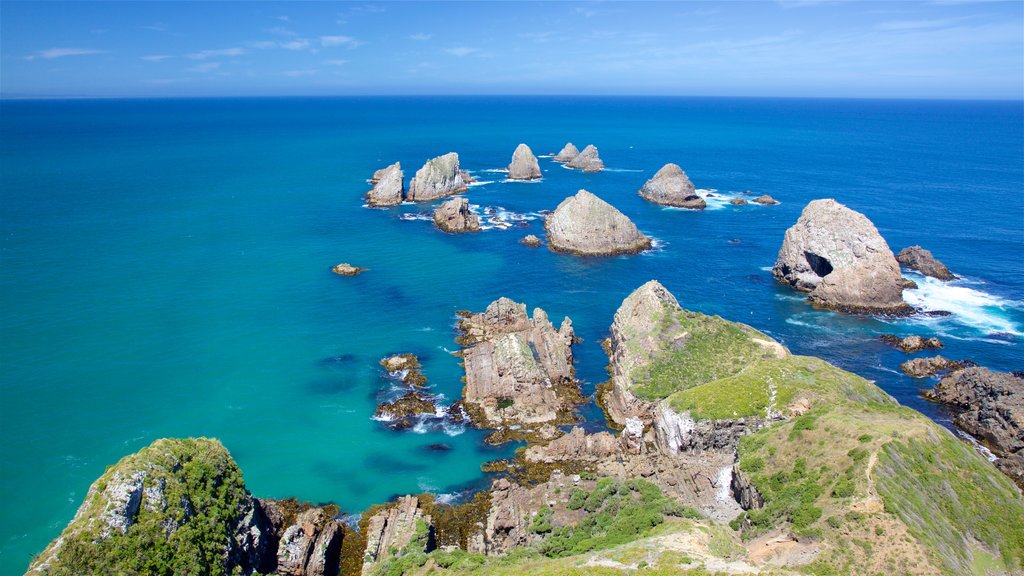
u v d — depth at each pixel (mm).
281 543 53188
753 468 54781
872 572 40719
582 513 56219
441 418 74500
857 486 46719
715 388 65875
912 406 79375
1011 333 98688
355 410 75875
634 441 68062
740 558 44250
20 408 73062
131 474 46656
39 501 59875
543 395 77000
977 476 49750
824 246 112812
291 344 91250
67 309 99062
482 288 115312
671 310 83500
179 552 44875
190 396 77375
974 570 42562
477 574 45656
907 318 104812
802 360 71250
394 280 118312
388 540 54219
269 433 71062
